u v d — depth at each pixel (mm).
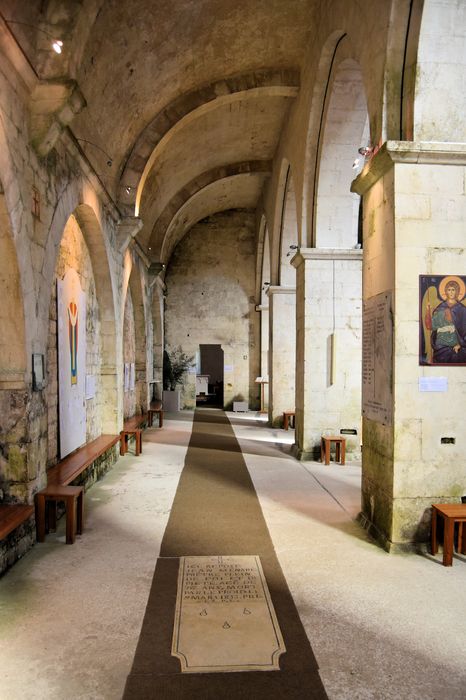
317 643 2842
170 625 3025
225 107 9773
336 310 8281
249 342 17578
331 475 7156
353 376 8305
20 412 4250
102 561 4008
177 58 7191
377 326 4652
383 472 4461
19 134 4078
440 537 4199
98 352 7949
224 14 6832
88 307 7301
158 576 3727
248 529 4797
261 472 7348
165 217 13156
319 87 7203
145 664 2633
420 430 4250
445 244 4281
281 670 2590
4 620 3088
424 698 2393
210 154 11898
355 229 8203
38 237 4520
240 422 13758
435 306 4266
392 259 4305
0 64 3674
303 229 8375
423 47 4141
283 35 7633
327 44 6457
